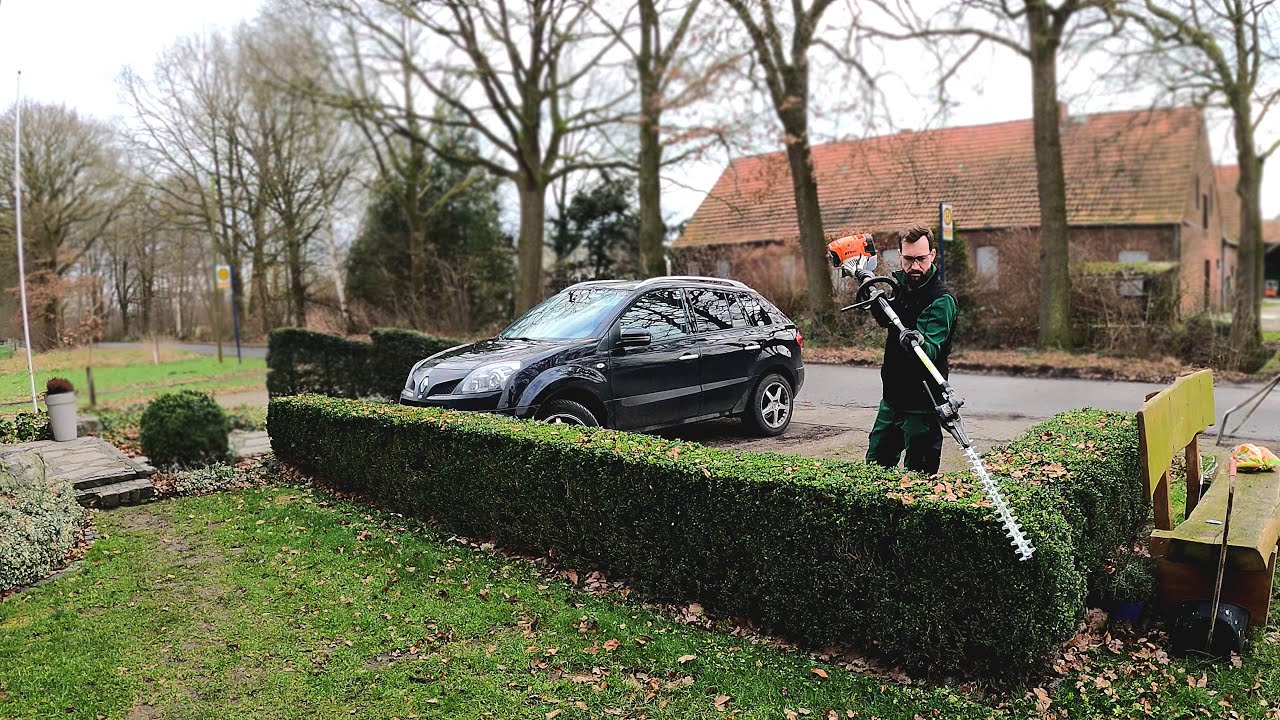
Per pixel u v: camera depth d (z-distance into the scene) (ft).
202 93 97.81
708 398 26.45
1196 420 16.19
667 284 26.43
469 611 14.61
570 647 13.14
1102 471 13.52
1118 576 13.29
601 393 23.45
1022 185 78.28
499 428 18.15
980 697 11.15
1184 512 17.20
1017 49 51.26
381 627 14.08
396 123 74.43
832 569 12.38
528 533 17.25
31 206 63.67
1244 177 52.26
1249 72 50.49
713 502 13.73
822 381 43.78
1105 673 11.51
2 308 35.68
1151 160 75.51
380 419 21.27
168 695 12.07
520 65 70.59
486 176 95.20
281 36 71.92
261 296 113.91
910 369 14.74
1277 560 14.61
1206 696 10.92
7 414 31.99
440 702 11.61
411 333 40.14
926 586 11.51
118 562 18.03
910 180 66.44
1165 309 49.70
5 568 16.40
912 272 14.74
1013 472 13.03
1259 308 53.57
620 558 15.44
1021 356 50.06
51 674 12.72
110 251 82.74
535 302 73.56
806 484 12.60
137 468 24.98
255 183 106.01
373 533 19.31
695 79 56.70
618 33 65.72
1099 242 68.18
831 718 10.87
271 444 26.35
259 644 13.61
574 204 97.76
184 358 88.33
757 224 82.23
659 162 67.82
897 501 11.66
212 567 17.48
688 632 13.52
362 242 103.96
